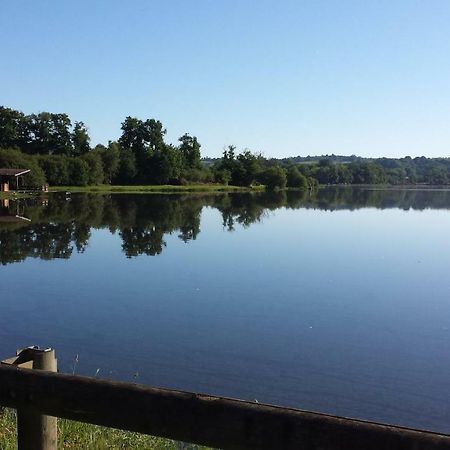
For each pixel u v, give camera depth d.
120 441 4.74
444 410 8.18
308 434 1.76
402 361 10.23
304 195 91.50
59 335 11.63
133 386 2.13
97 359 10.17
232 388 8.91
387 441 1.63
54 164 82.06
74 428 4.84
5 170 64.12
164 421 2.03
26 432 2.74
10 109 102.19
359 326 12.64
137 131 103.44
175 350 10.70
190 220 40.81
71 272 19.38
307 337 11.72
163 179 99.12
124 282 17.61
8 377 2.40
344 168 164.50
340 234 33.22
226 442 1.92
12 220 38.09
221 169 111.44
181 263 21.62
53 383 2.29
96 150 95.50
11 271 19.48
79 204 55.12
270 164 124.12
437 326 12.66
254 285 17.31
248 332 12.01
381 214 51.44
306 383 9.16
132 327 12.23
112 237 29.95
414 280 18.48
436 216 49.47
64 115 103.56
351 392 8.80
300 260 22.75
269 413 1.83
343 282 17.97
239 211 51.16
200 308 14.21
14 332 11.84
